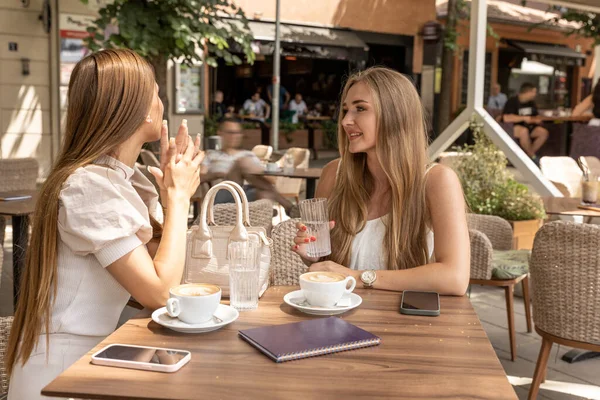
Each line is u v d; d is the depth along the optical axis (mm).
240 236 1809
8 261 5648
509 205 5984
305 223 2102
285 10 15211
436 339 1572
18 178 5031
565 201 4641
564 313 2902
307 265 2391
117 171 1744
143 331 1594
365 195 2389
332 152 16906
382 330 1636
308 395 1236
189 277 1913
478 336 1602
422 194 2260
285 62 21109
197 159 1873
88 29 7527
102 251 1663
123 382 1284
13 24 10016
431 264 2117
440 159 6656
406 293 1982
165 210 1830
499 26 19000
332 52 16062
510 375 3527
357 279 2100
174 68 11781
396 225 2268
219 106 16391
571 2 6207
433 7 17656
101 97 1728
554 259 2900
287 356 1408
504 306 4844
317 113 18109
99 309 1733
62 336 1708
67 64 10367
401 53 18156
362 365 1394
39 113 10367
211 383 1286
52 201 1675
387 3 16859
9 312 4387
